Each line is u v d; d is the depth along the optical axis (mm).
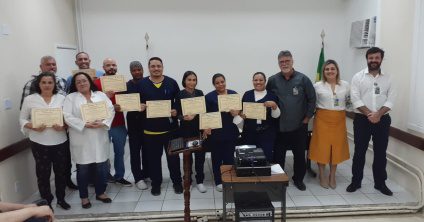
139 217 2805
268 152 3137
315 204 2920
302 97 3113
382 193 3139
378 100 2963
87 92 2836
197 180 3312
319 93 3184
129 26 4691
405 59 3176
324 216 2855
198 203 2992
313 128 3340
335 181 3408
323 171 3332
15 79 3059
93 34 4672
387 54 3516
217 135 3062
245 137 3240
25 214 1450
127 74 4785
